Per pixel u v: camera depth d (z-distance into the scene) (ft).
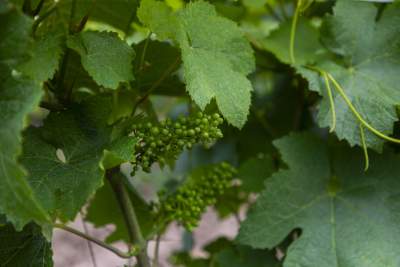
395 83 2.22
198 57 1.98
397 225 2.26
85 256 5.03
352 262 2.23
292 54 2.43
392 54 2.26
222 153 3.10
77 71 2.13
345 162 2.38
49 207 1.87
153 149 2.05
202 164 3.11
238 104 1.98
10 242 2.03
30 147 1.95
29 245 2.02
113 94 2.32
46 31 2.07
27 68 1.82
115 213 2.67
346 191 2.35
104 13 2.31
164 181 3.28
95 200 2.63
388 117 2.15
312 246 2.27
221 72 1.99
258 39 2.57
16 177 1.65
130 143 1.91
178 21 1.96
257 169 2.58
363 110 2.17
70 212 1.87
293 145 2.38
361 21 2.30
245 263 2.52
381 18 2.29
